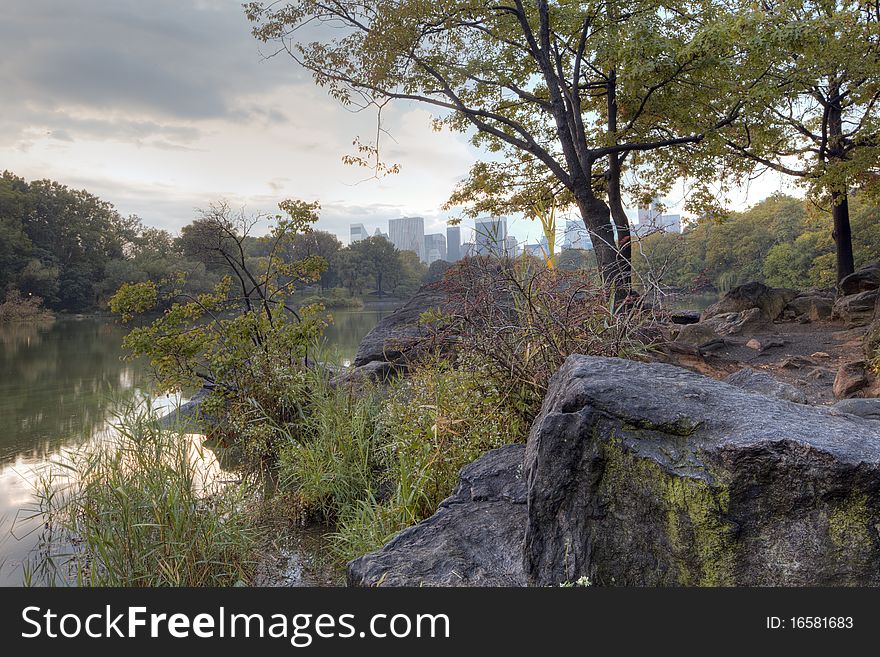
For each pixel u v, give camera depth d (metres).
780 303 13.91
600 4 12.12
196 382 8.25
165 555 3.98
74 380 14.30
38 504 5.58
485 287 4.92
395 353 9.05
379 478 5.41
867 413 4.93
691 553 2.19
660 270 4.71
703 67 11.59
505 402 4.48
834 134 16.88
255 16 12.71
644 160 16.67
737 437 2.21
